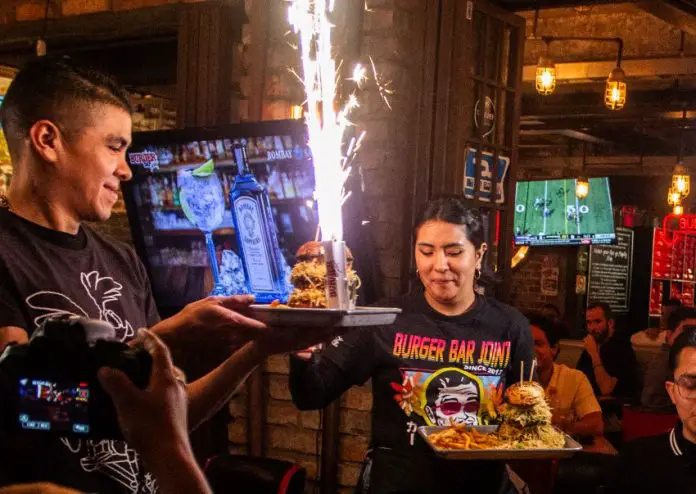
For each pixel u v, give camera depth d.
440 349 2.52
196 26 4.25
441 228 2.49
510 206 4.22
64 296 1.52
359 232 3.55
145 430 0.90
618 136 11.33
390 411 2.50
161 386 0.93
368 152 3.72
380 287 3.70
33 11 5.05
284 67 4.00
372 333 2.53
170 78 4.95
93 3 4.80
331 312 1.53
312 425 3.88
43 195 1.52
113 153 1.55
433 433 2.39
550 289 11.98
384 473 2.46
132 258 1.76
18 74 1.53
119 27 4.65
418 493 2.41
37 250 1.51
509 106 4.22
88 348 0.95
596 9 7.06
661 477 2.64
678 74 7.23
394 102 3.70
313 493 3.88
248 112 4.04
